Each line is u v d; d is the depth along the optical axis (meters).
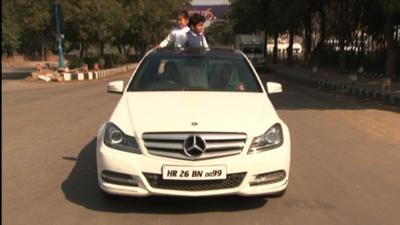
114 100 19.61
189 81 7.12
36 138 11.11
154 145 5.72
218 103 6.36
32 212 6.14
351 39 41.09
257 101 6.56
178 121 5.81
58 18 35.91
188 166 5.65
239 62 7.50
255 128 5.84
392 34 26.19
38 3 35.34
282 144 5.99
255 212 6.11
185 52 7.70
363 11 36.53
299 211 6.19
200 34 9.15
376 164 8.78
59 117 14.57
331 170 8.31
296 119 14.13
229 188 5.77
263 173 5.81
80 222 5.78
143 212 6.09
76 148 9.97
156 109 6.15
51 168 8.33
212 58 7.53
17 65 66.94
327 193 6.98
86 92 23.66
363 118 14.50
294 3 37.50
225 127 5.74
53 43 44.28
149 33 57.84
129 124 5.91
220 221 5.80
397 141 10.95
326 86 28.14
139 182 5.73
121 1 41.41
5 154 9.44
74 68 39.19
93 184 7.32
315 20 58.75
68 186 7.24
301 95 22.38
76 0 36.50
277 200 6.58
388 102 19.22
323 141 10.88
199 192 5.73
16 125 13.04
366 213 6.17
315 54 47.16
